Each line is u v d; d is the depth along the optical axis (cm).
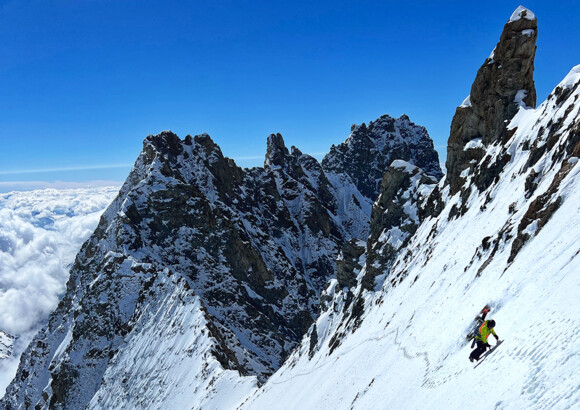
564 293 1808
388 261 8706
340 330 8412
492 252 3525
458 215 6016
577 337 1464
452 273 4319
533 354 1612
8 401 15788
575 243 2164
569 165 3130
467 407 1702
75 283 19088
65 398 12638
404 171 9962
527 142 5031
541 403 1340
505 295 2453
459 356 2345
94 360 13088
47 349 16200
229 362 10475
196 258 17312
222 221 18475
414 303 4850
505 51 6400
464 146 7131
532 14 6291
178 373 10325
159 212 17625
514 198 4262
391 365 3572
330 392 4853
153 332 12394
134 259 15288
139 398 10594
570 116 4162
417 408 2205
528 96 6278
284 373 9256
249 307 16762
